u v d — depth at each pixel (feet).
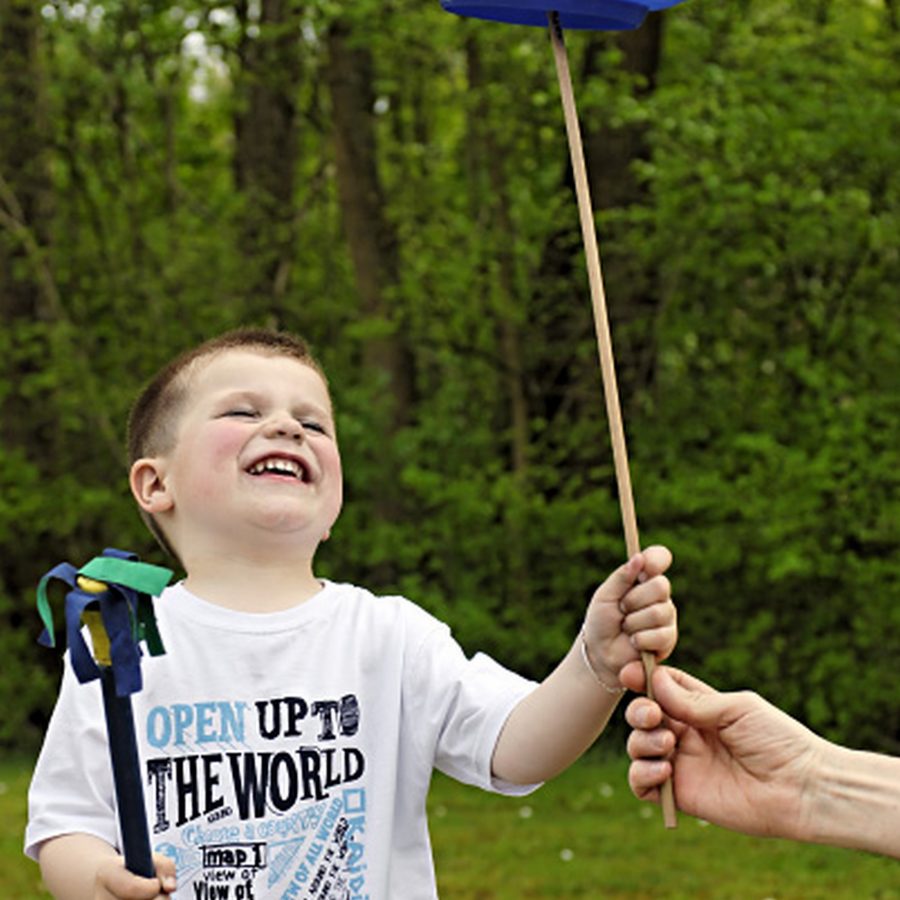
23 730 47.26
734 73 43.91
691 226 43.19
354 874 9.87
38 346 47.14
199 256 49.03
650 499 43.34
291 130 51.85
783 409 43.98
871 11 47.19
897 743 42.50
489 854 29.73
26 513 46.34
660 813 33.96
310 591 10.43
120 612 8.34
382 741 10.11
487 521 44.75
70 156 50.65
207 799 9.73
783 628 42.80
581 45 45.29
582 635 9.61
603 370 9.46
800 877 27.66
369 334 45.01
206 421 10.31
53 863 9.71
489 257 46.09
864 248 42.91
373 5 43.50
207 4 47.47
